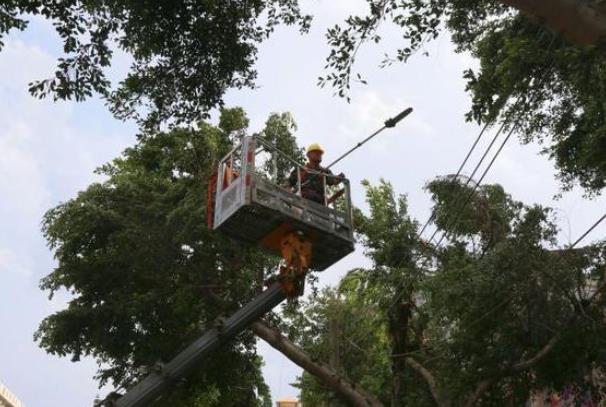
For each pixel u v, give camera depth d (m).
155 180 24.64
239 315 16.45
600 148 17.16
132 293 25.03
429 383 21.38
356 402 21.95
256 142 13.17
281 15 13.13
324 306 25.36
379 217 23.86
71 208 23.84
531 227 17.72
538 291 17.39
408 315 22.98
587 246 17.59
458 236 20.66
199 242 23.53
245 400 28.05
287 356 22.31
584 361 18.02
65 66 11.52
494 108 13.75
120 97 13.23
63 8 11.36
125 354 25.02
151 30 12.40
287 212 12.87
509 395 20.77
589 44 8.12
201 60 13.11
